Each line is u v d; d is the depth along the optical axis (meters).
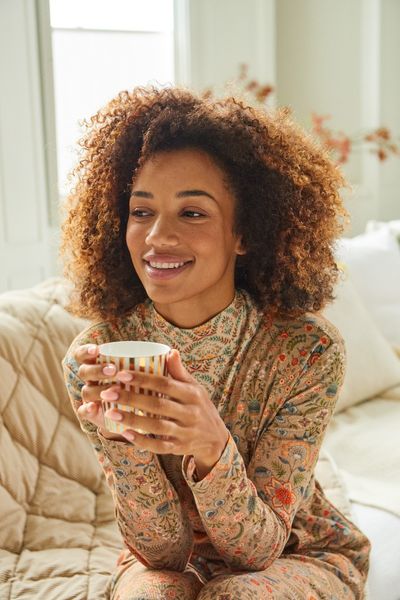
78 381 1.21
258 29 4.00
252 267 1.24
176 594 1.11
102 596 1.37
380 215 4.38
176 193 1.12
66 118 3.59
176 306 1.19
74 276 1.35
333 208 1.28
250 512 1.07
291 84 4.24
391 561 1.50
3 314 1.85
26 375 1.78
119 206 1.26
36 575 1.44
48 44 3.29
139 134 1.21
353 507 1.70
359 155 4.34
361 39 4.25
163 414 0.95
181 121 1.14
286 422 1.17
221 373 1.21
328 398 1.18
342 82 4.28
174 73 3.84
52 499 1.67
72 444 1.77
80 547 1.57
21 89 3.18
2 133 3.13
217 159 1.15
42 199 3.30
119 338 1.26
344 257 2.68
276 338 1.21
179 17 3.80
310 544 1.26
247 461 1.21
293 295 1.23
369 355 2.38
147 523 1.13
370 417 2.26
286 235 1.22
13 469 1.66
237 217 1.19
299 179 1.21
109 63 3.69
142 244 1.15
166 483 1.13
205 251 1.13
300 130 1.28
